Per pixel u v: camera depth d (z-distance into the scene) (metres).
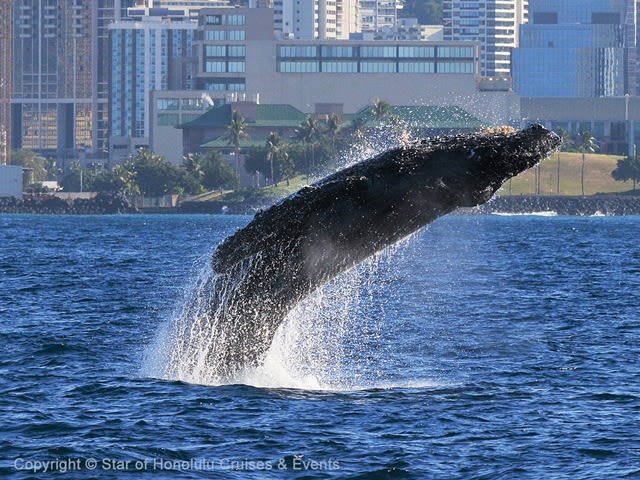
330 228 87.62
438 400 104.50
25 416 98.00
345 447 88.75
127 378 111.50
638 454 87.69
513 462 85.69
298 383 108.19
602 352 136.88
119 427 93.81
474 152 84.50
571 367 125.12
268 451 87.81
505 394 108.06
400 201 86.12
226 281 96.06
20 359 126.12
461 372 122.00
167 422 94.81
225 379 104.75
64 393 106.44
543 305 198.25
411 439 91.06
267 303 94.38
